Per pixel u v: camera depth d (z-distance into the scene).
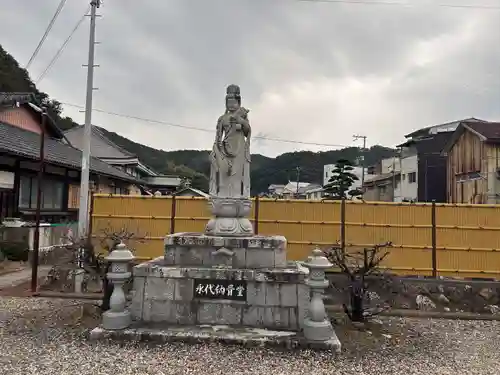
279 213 13.96
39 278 15.09
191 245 9.44
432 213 13.60
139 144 99.50
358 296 10.41
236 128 10.21
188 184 57.94
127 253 8.70
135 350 7.66
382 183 46.22
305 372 6.89
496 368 7.50
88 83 15.26
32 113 27.52
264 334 8.13
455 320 11.28
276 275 8.65
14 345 7.98
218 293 8.75
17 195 20.45
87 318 9.90
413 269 13.54
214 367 6.95
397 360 7.74
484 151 25.81
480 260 13.37
